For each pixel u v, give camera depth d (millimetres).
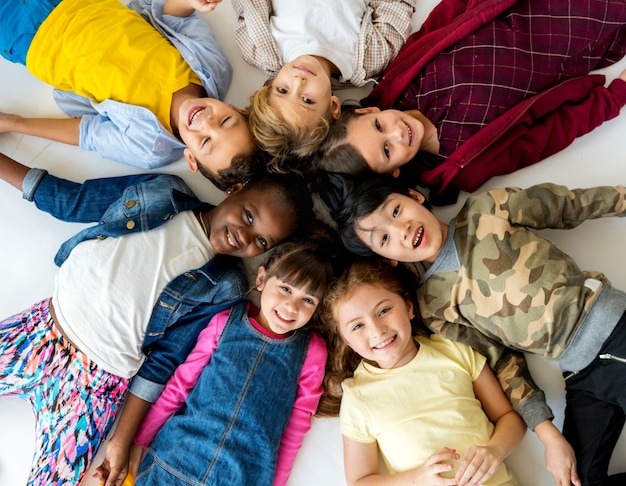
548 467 987
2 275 1178
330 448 1114
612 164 1137
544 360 1106
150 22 1211
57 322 1068
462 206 1168
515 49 1092
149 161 1174
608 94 1117
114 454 1059
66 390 1063
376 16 1194
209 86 1167
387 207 1023
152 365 1101
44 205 1149
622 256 1110
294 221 1112
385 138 1069
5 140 1210
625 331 957
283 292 1043
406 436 1002
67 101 1204
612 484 975
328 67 1168
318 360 1102
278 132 1085
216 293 1113
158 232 1107
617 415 999
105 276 1064
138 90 1145
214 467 1019
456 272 1033
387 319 1009
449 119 1120
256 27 1157
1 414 1134
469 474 922
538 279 992
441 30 1137
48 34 1137
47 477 1032
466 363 1059
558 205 1021
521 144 1128
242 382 1056
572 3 1085
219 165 1106
